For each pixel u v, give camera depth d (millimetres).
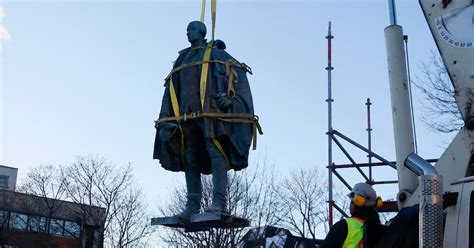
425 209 3521
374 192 4262
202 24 5270
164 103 5168
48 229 39906
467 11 4492
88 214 33688
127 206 33344
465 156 4227
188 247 22750
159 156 5184
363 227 4094
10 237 39312
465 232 3756
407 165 3947
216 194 4891
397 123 4793
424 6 4695
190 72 5051
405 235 3957
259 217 21891
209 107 4898
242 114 4965
